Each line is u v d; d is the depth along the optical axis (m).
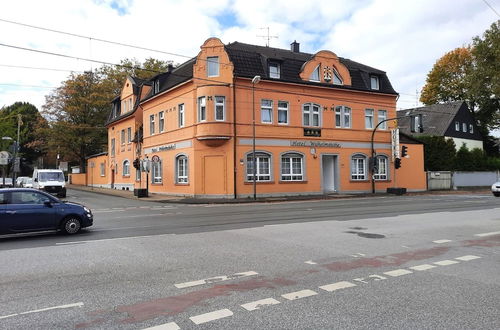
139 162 33.62
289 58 30.44
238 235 10.69
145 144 34.84
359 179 32.34
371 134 33.12
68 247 9.27
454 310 4.88
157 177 32.94
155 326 4.44
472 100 52.81
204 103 27.16
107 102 50.53
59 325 4.50
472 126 51.88
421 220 13.84
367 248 8.85
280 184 28.62
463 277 6.43
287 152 28.98
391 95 34.06
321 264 7.34
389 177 33.91
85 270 7.00
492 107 50.91
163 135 31.72
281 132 28.83
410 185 35.41
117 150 42.50
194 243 9.54
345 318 4.63
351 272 6.76
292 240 9.87
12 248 9.31
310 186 29.81
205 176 27.28
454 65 54.31
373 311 4.86
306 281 6.20
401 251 8.52
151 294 5.61
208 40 27.36
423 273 6.70
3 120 41.50
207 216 15.97
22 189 11.29
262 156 28.22
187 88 28.38
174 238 10.31
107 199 28.72
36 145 54.22
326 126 30.80
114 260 7.78
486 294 5.52
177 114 29.62
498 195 28.97
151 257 8.02
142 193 29.09
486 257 7.94
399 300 5.27
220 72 27.22
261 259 7.76
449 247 8.97
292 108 29.38
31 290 5.84
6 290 5.84
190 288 5.88
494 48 43.25
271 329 4.33
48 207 11.24
